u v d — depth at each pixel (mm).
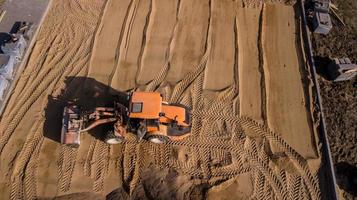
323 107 14758
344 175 13273
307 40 16312
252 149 13477
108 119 12664
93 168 12734
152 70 14992
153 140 13000
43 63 14836
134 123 12531
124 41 15664
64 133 12508
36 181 12336
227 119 14055
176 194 12320
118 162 12906
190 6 16984
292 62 15742
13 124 13375
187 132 12945
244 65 15492
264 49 16000
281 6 17406
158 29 16125
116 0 16859
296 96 14867
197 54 15578
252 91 14836
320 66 15758
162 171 12773
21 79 14359
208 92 14602
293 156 13445
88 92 14227
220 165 13039
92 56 15141
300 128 14109
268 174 13023
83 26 15961
